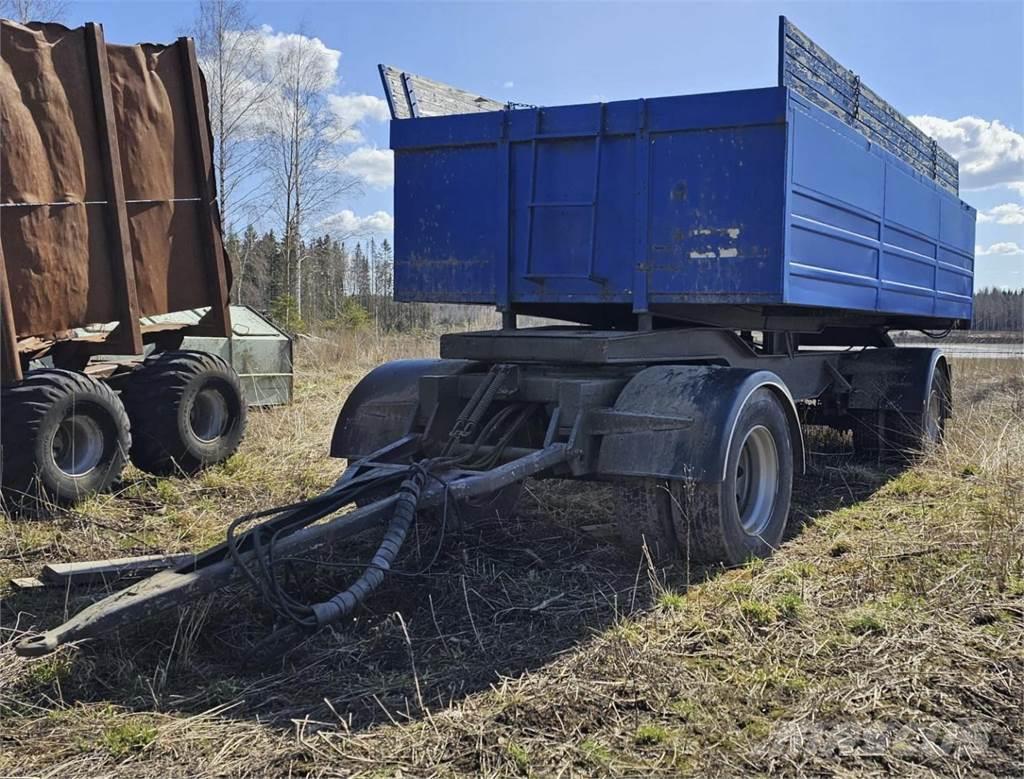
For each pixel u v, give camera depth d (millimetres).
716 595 4234
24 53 6023
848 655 3578
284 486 6859
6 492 5844
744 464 5047
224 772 2750
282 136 32219
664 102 4910
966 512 5742
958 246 8945
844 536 5320
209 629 3816
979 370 17797
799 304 5055
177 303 7211
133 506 6305
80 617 3109
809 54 5414
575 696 3186
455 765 2771
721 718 3064
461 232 5496
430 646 3689
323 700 3209
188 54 7125
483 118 5375
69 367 7102
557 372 5082
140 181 6809
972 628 3836
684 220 4910
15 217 5973
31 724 3043
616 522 4938
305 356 17781
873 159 6246
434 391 5098
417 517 5117
